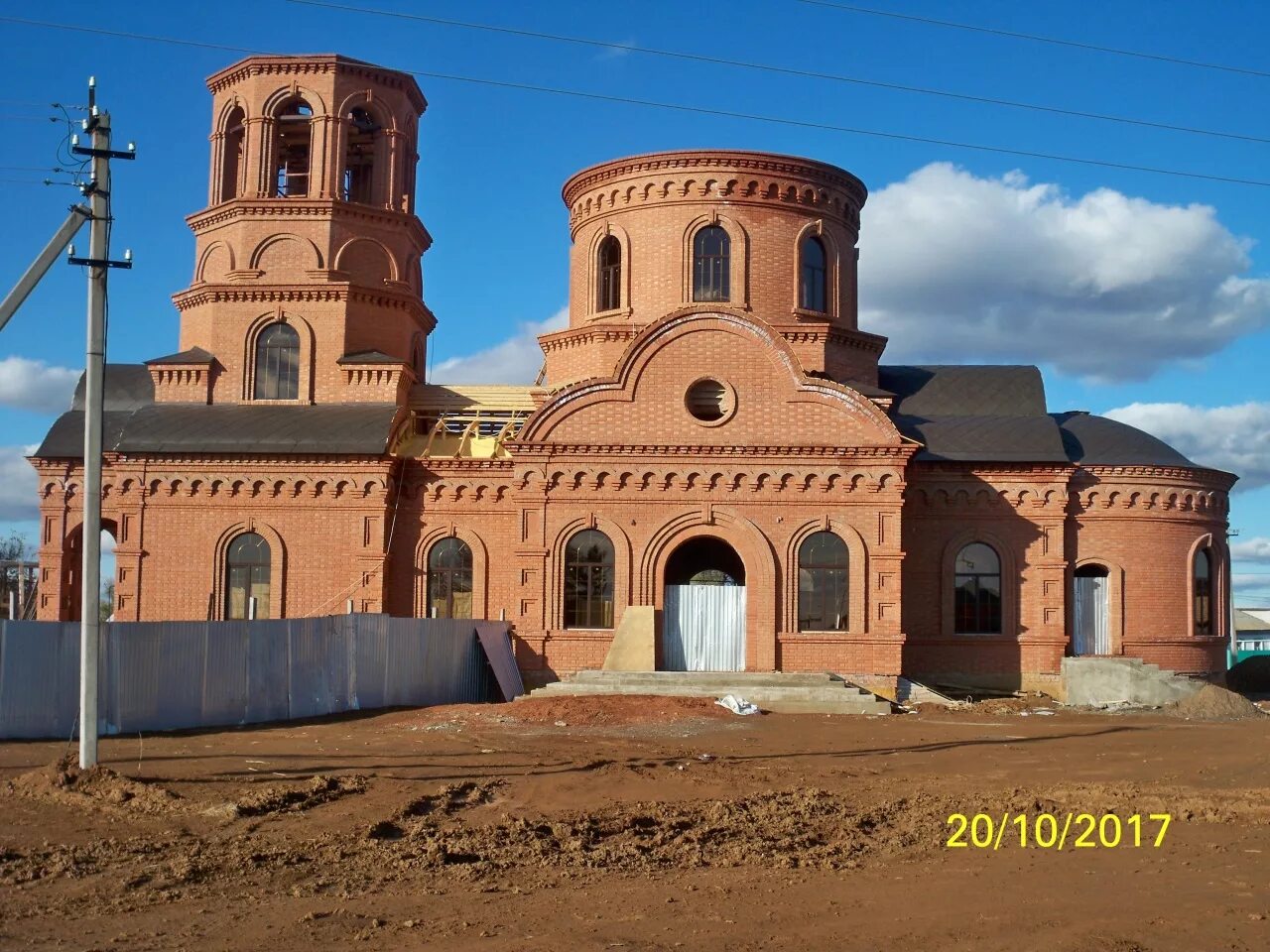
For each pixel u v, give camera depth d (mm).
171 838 15961
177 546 39312
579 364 43219
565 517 37188
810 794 19516
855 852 15711
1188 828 17188
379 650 33281
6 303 20672
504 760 23125
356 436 39656
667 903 13086
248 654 29484
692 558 43344
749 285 41812
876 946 11617
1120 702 36344
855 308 44531
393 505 39938
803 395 37188
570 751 24531
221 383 42688
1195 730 28781
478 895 13383
